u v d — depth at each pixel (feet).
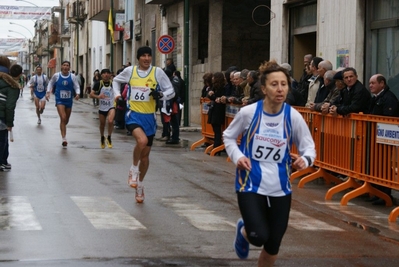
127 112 35.88
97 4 157.07
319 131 42.78
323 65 44.68
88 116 111.96
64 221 30.53
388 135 34.94
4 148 45.70
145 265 23.67
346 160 39.09
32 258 24.20
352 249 27.02
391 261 25.30
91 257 24.52
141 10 132.36
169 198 37.11
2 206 33.73
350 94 39.04
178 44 106.83
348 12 57.06
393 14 52.44
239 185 20.15
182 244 26.86
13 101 44.52
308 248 26.89
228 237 28.27
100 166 48.73
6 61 45.73
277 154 20.08
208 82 62.75
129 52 149.59
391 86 53.06
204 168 49.65
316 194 40.29
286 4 69.92
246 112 20.26
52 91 62.13
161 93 35.78
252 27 93.45
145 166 35.60
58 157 53.57
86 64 199.93
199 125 92.99
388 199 37.19
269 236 19.66
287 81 20.02
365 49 55.88
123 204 34.99
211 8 92.48
